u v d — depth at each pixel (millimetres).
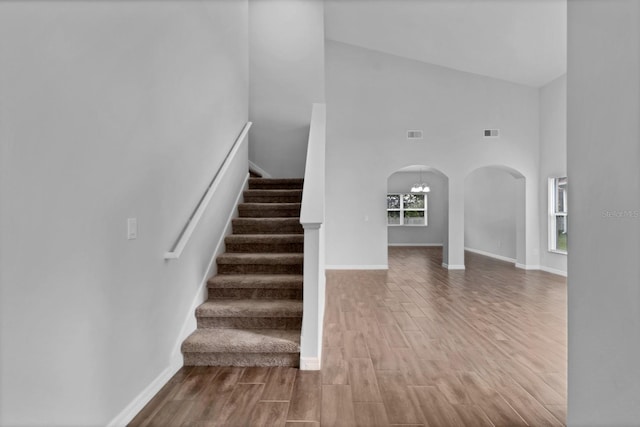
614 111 1323
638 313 1216
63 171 1511
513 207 9070
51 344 1458
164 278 2463
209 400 2238
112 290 1861
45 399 1431
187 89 2832
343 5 6473
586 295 1478
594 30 1426
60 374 1506
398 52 7973
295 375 2602
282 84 5871
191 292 2945
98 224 1745
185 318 2820
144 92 2170
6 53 1253
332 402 2229
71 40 1546
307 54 5902
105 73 1783
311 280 2715
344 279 6750
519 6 5531
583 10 1489
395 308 4586
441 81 8086
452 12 6090
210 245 3416
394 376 2598
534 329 3713
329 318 4133
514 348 3166
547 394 2340
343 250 8039
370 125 8078
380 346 3217
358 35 7594
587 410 1474
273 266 3562
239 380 2514
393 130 8078
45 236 1422
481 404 2211
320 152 3723
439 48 7359
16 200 1294
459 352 3068
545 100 7785
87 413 1676
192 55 2922
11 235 1276
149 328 2260
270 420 2029
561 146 7289
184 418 2041
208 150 3326
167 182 2502
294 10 5938
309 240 2713
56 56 1464
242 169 4684
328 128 8055
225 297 3305
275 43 5898
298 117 5863
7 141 1259
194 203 2996
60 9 1481
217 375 2590
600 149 1397
